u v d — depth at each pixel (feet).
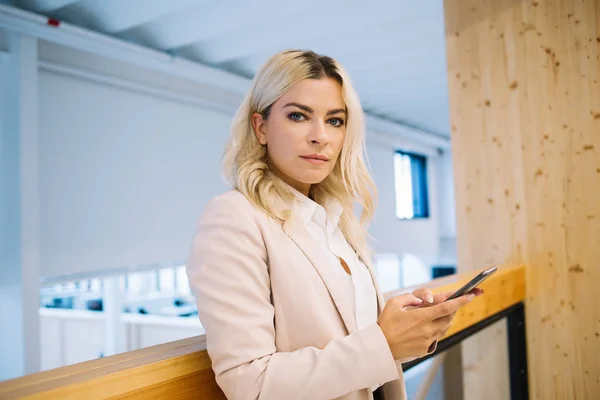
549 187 7.22
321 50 14.23
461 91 8.05
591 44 6.86
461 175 8.05
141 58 12.78
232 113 17.44
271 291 2.40
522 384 7.27
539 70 7.29
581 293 6.98
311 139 2.63
